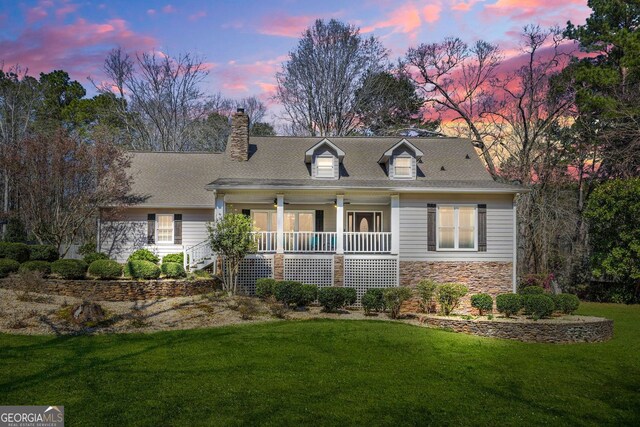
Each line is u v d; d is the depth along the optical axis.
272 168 23.64
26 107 43.19
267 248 21.58
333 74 42.88
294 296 18.02
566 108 32.38
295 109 44.59
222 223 19.64
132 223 25.22
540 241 32.22
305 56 43.34
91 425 8.25
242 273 21.31
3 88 41.34
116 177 24.58
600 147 31.34
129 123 43.50
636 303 27.56
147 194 25.47
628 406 10.46
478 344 14.72
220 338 13.70
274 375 11.00
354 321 16.42
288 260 21.56
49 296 17.42
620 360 13.98
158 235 25.22
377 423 8.84
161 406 9.09
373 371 11.64
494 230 21.70
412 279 21.48
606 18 31.31
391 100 43.19
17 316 14.75
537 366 12.98
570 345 15.70
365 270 21.56
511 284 21.59
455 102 38.97
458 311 21.05
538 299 17.11
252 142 25.70
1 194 34.28
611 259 26.61
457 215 21.77
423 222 21.64
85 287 17.80
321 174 22.84
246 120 24.39
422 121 43.50
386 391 10.41
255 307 17.31
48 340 13.07
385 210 24.41
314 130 44.56
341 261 21.47
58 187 25.36
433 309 19.69
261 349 12.86
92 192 25.06
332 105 43.09
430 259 21.56
